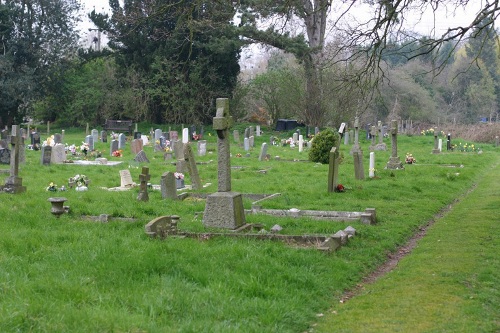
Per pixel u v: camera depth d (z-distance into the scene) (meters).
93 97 58.75
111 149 34.38
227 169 12.67
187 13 17.69
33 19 59.00
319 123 53.12
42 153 27.16
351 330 6.76
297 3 18.41
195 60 55.97
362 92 15.80
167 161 30.83
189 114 57.38
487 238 12.17
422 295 8.05
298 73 53.97
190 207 15.53
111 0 56.50
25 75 57.31
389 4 14.40
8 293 7.22
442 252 10.97
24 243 10.05
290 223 13.27
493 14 13.41
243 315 6.89
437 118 64.94
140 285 7.82
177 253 9.44
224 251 9.66
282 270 8.74
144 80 56.50
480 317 7.20
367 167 28.50
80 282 7.75
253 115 66.00
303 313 7.23
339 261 9.77
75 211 14.18
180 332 6.23
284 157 34.38
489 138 56.88
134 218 13.73
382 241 11.84
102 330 6.15
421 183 21.84
